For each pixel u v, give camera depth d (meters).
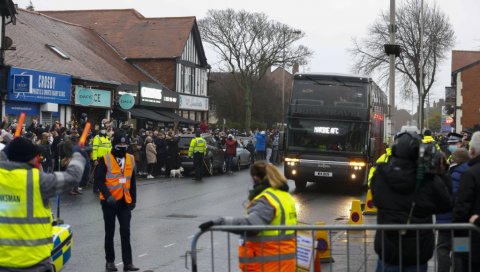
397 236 5.79
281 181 6.09
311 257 6.78
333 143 20.69
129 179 9.41
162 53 46.47
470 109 57.88
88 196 18.62
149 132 25.97
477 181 6.40
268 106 74.88
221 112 71.25
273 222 6.00
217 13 58.69
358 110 20.62
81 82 32.16
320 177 20.62
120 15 50.56
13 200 5.51
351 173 20.48
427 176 5.77
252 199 6.13
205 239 12.07
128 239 9.41
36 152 5.69
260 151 36.31
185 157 27.08
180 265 9.80
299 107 20.92
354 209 11.27
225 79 70.56
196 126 47.03
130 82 40.16
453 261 6.10
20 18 37.09
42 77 28.72
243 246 6.04
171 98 44.34
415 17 58.66
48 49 34.31
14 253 5.47
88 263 9.89
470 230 5.98
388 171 5.83
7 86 26.48
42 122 29.19
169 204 17.42
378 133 24.88
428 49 58.56
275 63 58.62
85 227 13.16
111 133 22.00
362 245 10.49
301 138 20.86
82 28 46.34
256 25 58.31
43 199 5.58
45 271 5.64
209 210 16.25
